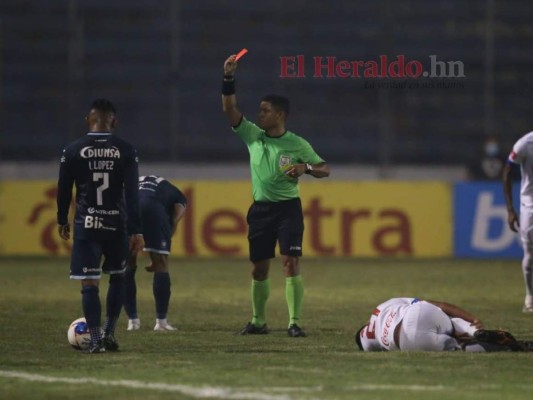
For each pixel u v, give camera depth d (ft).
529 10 364.58
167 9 361.71
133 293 138.41
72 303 173.78
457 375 92.79
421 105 350.43
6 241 282.36
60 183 112.06
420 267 254.06
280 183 134.92
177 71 338.13
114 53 353.92
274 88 349.00
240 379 90.68
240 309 165.99
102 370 97.09
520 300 184.65
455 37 359.05
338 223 283.18
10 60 349.61
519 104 350.43
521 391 84.58
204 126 341.82
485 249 284.61
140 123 341.62
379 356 105.81
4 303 173.47
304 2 364.38
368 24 363.15
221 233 281.13
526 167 163.84
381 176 327.26
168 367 98.78
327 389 84.69
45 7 358.64
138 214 111.04
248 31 358.43
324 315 157.48
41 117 341.00
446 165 342.64
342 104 349.41
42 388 86.28
